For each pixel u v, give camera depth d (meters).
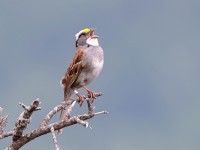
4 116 9.50
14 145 9.38
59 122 9.40
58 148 8.99
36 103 9.02
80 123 9.31
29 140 9.41
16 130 9.27
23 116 9.19
